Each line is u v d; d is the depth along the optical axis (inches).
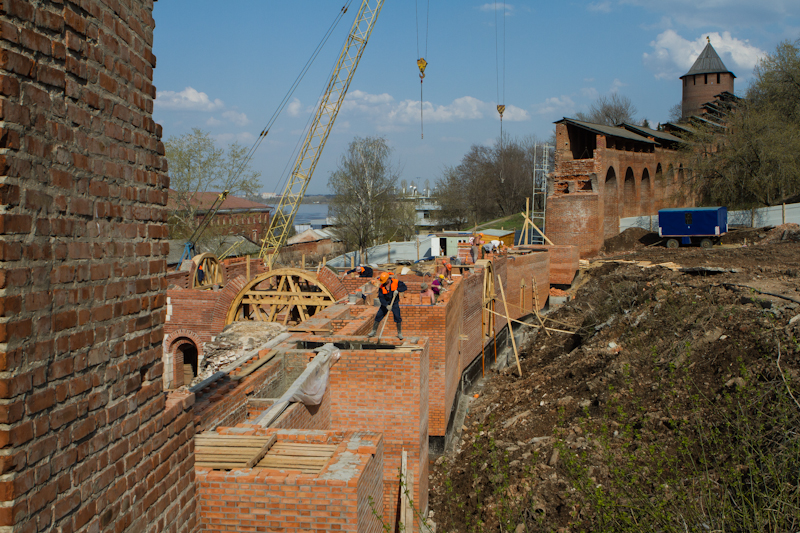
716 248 1462.8
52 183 128.6
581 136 1899.6
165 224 183.6
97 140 146.3
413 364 472.7
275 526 236.1
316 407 429.7
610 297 1119.6
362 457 263.0
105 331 149.6
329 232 3193.9
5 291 114.0
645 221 1825.8
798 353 494.0
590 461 487.5
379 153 2498.8
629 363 703.1
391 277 573.3
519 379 964.0
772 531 289.3
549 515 442.9
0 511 114.3
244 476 236.7
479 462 592.1
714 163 1738.4
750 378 502.3
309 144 1863.9
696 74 3093.0
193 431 207.9
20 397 118.1
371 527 263.6
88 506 141.4
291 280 938.1
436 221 3791.8
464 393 912.3
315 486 236.8
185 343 794.8
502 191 3661.4
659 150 2171.5
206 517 238.8
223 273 1291.8
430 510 549.0
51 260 128.3
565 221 1740.9
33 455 121.8
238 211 3149.6
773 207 1610.5
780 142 1599.4
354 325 574.9
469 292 957.8
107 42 150.8
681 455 436.1
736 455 374.0
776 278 864.3
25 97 119.3
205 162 2026.3
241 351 735.1
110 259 152.0
